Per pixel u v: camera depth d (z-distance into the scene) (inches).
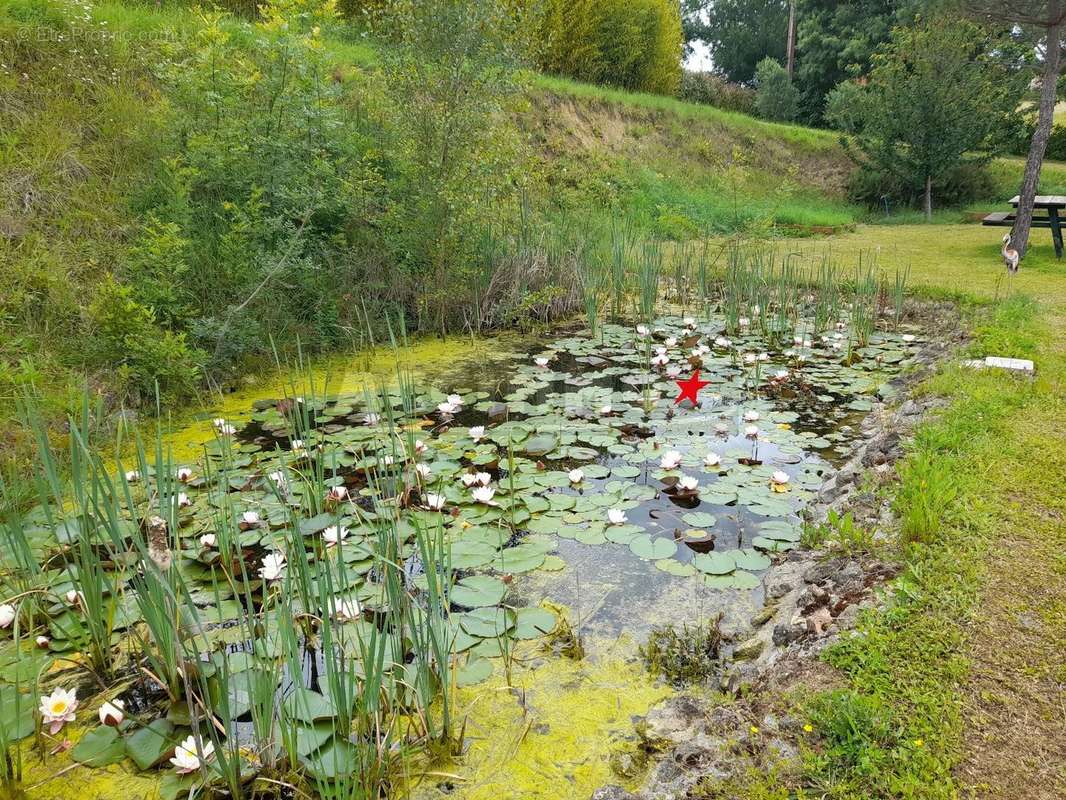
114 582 84.4
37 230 180.9
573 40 615.8
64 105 211.3
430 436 149.1
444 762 67.2
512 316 242.8
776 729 64.5
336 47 337.1
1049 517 95.4
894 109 561.0
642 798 60.4
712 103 880.9
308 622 81.0
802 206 560.4
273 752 66.1
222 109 206.7
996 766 58.1
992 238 410.6
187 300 185.9
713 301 290.5
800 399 172.4
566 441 147.1
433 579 76.5
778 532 108.7
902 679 68.0
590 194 412.2
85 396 83.6
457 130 217.3
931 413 136.8
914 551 88.7
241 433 150.3
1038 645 71.6
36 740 70.3
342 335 212.8
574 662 81.3
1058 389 144.6
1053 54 298.4
